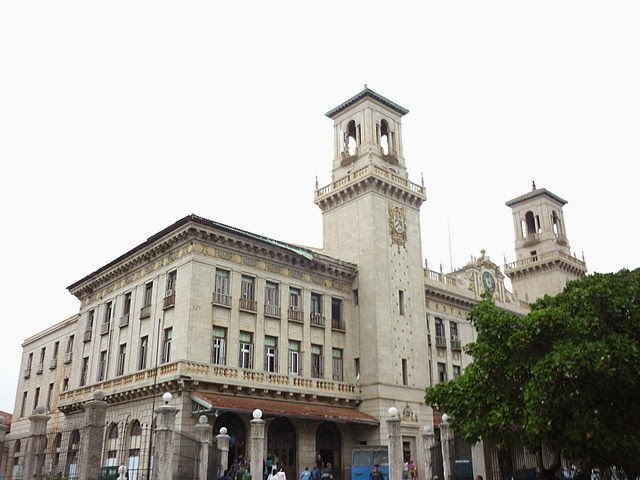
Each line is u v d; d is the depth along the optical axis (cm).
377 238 4881
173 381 3638
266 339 4225
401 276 4984
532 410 2247
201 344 3809
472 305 5931
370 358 4616
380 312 4700
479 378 2603
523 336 2470
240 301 4119
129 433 3959
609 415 2353
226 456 2947
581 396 2322
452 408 2673
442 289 5550
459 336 5666
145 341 4172
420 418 4694
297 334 4425
